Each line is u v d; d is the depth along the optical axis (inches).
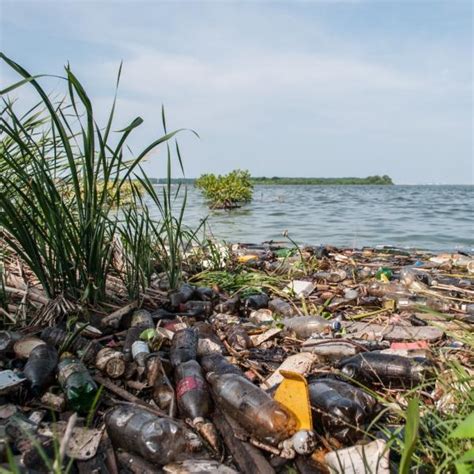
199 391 39.1
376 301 74.2
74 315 52.6
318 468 34.1
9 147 62.6
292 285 81.0
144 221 68.4
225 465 33.8
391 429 38.3
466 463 29.5
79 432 36.3
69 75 46.5
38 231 52.5
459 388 39.2
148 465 33.8
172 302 64.1
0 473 28.0
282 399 37.1
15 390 39.2
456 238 185.3
